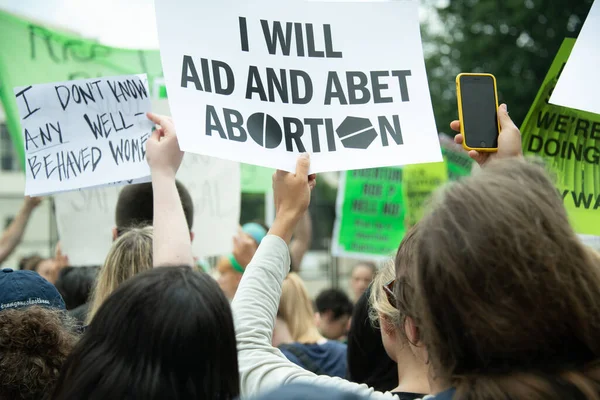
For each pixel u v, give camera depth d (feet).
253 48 8.48
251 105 8.34
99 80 10.77
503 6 55.52
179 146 7.97
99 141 10.78
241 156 8.15
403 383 6.81
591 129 10.59
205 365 5.33
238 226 16.20
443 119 58.95
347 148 8.49
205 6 8.36
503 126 7.88
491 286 4.45
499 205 4.55
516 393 4.42
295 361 12.32
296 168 7.82
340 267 49.98
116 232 12.38
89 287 13.91
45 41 15.29
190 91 8.14
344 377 12.53
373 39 8.82
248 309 6.70
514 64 53.57
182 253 7.59
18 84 15.14
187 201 12.34
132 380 5.18
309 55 8.64
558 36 52.34
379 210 22.41
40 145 10.78
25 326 7.02
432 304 4.69
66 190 10.68
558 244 4.53
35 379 6.79
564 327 4.51
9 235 16.19
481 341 4.51
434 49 61.36
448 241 4.58
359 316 9.40
